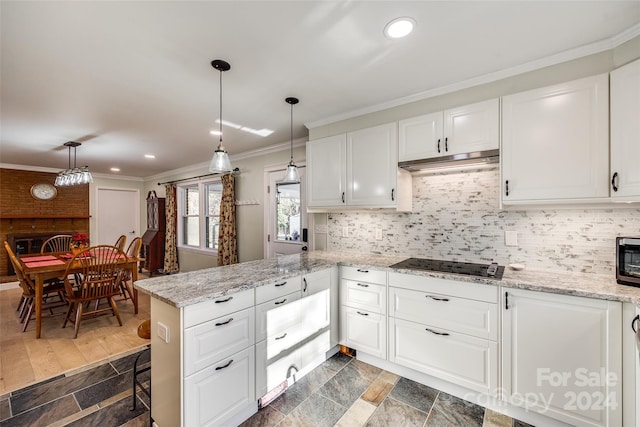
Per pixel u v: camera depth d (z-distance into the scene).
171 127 3.14
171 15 1.40
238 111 2.70
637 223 1.72
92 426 1.70
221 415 1.55
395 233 2.74
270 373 1.85
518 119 1.88
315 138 3.06
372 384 2.10
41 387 2.08
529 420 1.72
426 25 1.51
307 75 2.04
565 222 1.95
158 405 1.58
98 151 4.22
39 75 1.98
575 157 1.70
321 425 1.70
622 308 1.42
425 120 2.25
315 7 1.37
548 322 1.60
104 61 1.82
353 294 2.40
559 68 1.83
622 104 1.53
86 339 2.90
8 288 4.99
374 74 2.03
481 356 1.81
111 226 6.62
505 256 2.17
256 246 4.33
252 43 1.65
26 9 1.33
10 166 5.34
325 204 2.83
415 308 2.07
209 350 1.50
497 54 1.80
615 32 1.59
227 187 4.59
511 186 1.89
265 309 1.82
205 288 1.60
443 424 1.71
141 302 4.15
